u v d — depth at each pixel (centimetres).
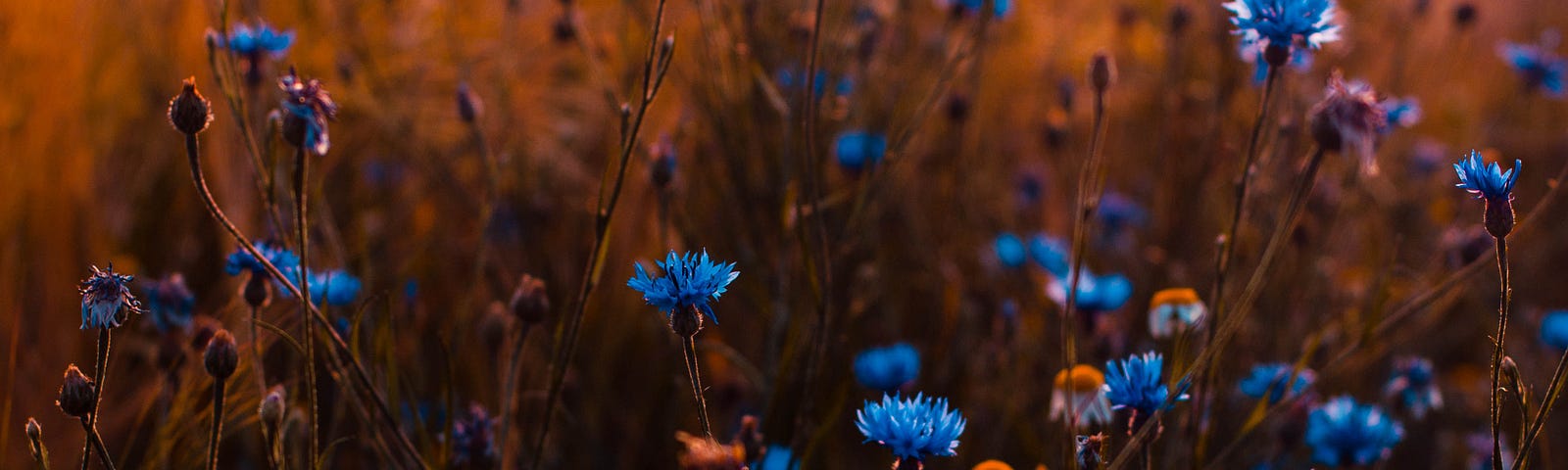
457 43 147
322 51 147
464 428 94
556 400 87
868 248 121
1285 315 130
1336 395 121
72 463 106
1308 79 152
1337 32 88
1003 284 142
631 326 132
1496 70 228
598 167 152
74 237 122
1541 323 142
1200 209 155
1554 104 217
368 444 101
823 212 113
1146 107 187
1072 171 158
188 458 94
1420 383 108
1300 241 125
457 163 148
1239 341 117
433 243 133
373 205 143
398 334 113
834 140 113
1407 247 157
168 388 95
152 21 144
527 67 158
